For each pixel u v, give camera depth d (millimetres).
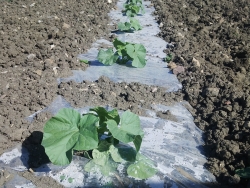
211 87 1231
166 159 938
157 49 1599
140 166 879
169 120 1102
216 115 1082
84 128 830
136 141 845
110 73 1359
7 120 1015
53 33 1613
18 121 1017
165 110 1152
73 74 1329
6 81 1225
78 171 867
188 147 993
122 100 1184
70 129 842
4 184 830
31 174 856
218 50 1572
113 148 889
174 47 1601
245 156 909
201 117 1118
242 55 1507
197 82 1276
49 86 1217
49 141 820
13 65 1357
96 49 1564
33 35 1591
